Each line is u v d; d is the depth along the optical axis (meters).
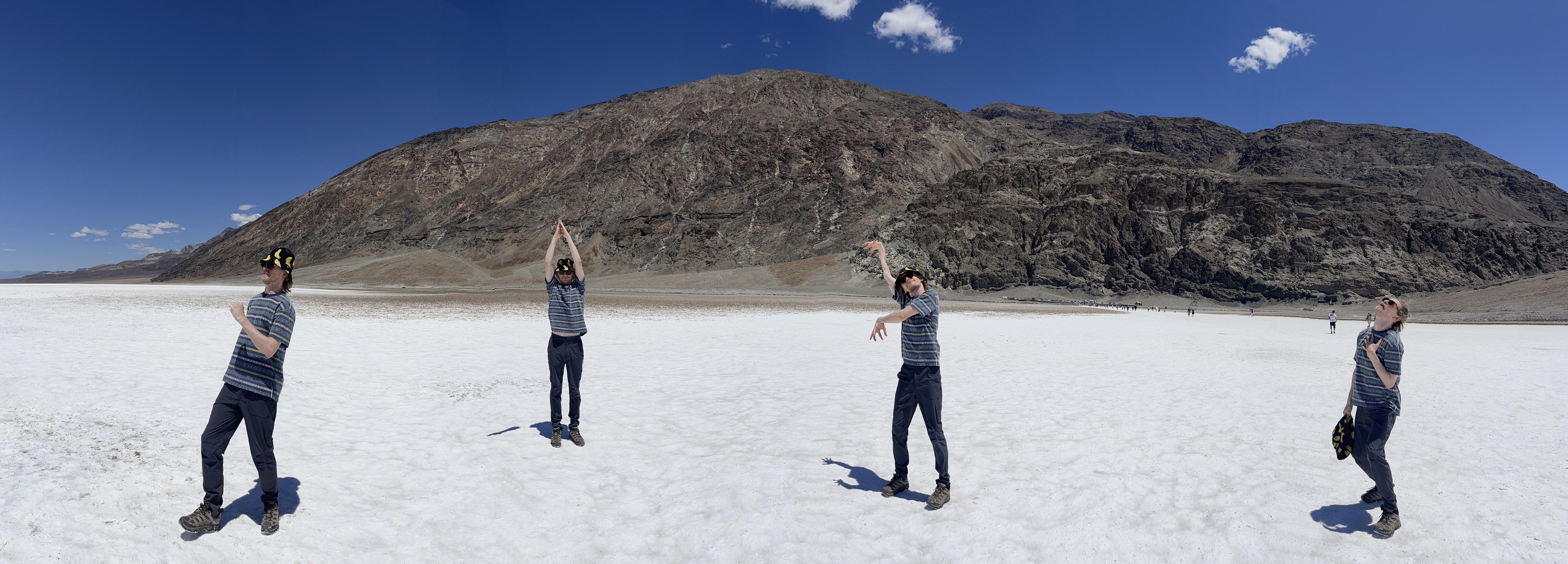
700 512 4.87
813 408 8.91
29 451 5.37
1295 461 6.37
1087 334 25.81
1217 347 20.81
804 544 4.28
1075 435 7.40
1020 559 4.12
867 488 5.45
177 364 10.69
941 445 5.05
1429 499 5.23
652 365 13.25
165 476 4.99
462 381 10.56
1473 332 33.34
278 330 4.25
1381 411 4.59
